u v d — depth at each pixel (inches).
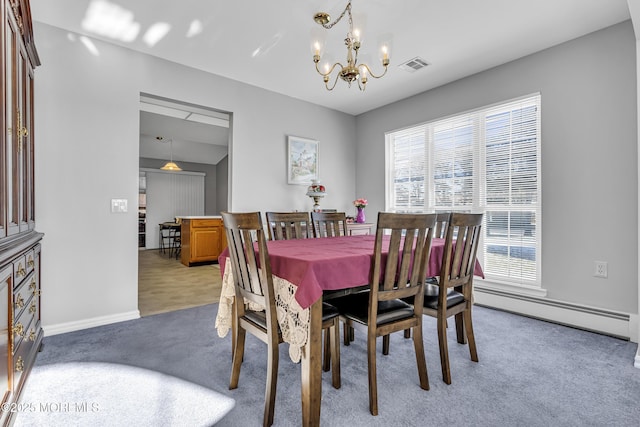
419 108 149.6
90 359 77.5
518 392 64.1
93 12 88.4
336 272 56.7
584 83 100.1
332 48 109.0
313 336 53.1
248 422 55.1
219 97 129.6
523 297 113.0
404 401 61.0
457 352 83.0
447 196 139.0
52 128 93.1
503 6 86.5
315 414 52.2
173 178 332.5
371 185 173.6
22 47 70.3
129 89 107.3
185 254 219.8
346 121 178.1
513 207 117.5
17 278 59.1
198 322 104.6
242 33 99.7
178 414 57.0
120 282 105.2
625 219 92.7
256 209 141.0
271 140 146.3
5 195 55.3
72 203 96.6
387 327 61.5
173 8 87.4
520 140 115.8
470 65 121.1
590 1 84.3
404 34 100.1
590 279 99.0
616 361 77.6
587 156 99.5
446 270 67.9
